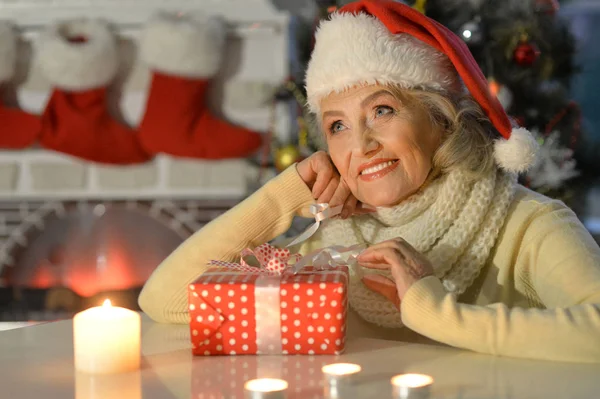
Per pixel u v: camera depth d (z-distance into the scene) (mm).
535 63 2287
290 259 1039
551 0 2377
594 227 3426
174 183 3537
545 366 845
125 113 3520
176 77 3352
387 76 1090
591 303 930
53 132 3439
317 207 1131
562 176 2213
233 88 3477
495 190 1148
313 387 767
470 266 1116
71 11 3516
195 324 898
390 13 1112
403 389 732
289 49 3463
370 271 1138
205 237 1161
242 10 3445
